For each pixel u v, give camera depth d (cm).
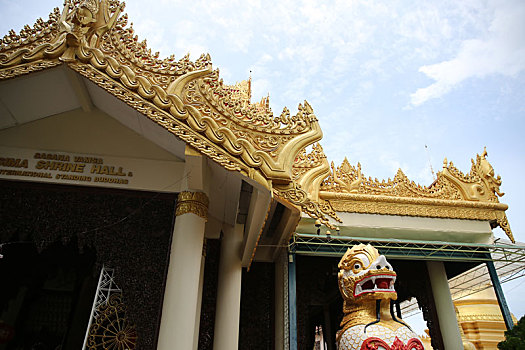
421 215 1051
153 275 641
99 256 651
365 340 443
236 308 739
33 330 910
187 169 578
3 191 674
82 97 670
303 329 1045
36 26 618
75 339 863
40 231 660
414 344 450
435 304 1096
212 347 766
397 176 1105
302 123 620
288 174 552
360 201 1040
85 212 675
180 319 527
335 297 1373
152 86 560
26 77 589
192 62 614
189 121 548
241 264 788
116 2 636
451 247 1027
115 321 616
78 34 578
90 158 703
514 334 562
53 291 950
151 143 721
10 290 904
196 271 579
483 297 1452
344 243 972
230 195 696
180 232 609
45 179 675
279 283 970
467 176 1141
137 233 668
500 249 1038
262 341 982
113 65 572
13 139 700
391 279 486
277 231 954
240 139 552
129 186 684
